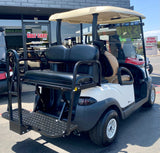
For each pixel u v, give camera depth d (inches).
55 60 135.6
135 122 162.1
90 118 109.1
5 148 124.6
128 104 146.0
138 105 159.8
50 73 116.3
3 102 225.5
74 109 114.7
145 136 137.3
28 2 321.4
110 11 124.1
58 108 129.0
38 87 127.6
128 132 143.8
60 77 109.4
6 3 309.6
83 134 141.5
